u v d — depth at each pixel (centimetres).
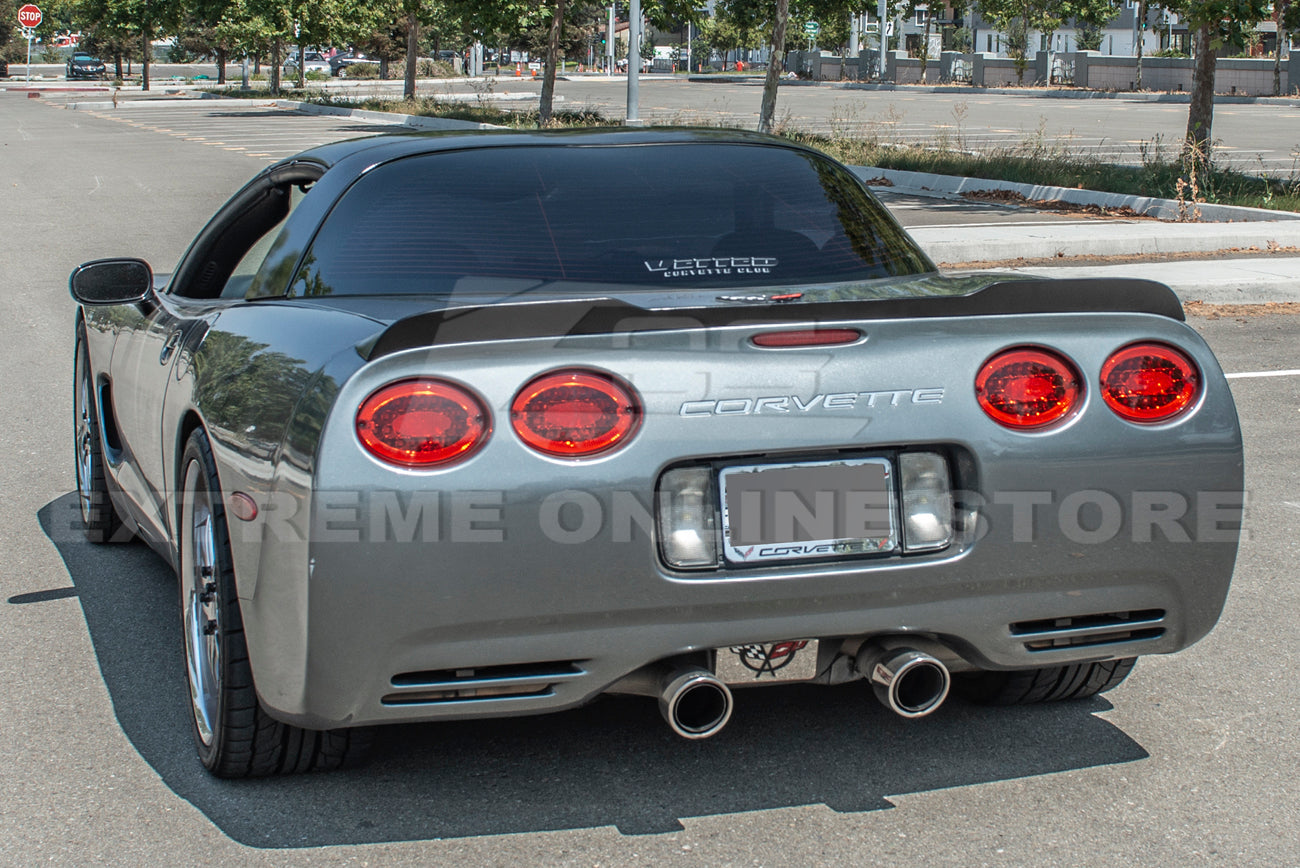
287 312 298
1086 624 281
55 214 1619
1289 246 1330
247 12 4850
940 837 278
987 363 267
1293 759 316
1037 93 4731
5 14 8600
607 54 9631
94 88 6338
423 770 308
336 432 242
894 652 267
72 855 272
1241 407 721
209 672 301
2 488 568
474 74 7238
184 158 2475
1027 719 339
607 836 278
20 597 435
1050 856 271
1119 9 5275
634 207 329
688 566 255
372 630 244
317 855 271
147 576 458
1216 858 271
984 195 1805
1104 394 271
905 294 296
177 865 268
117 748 323
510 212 324
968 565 265
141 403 387
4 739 329
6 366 823
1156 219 1552
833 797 295
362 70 7419
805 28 6134
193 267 408
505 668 255
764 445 255
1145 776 306
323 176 345
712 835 279
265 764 296
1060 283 271
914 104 4159
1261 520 523
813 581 259
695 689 270
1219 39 1686
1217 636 402
